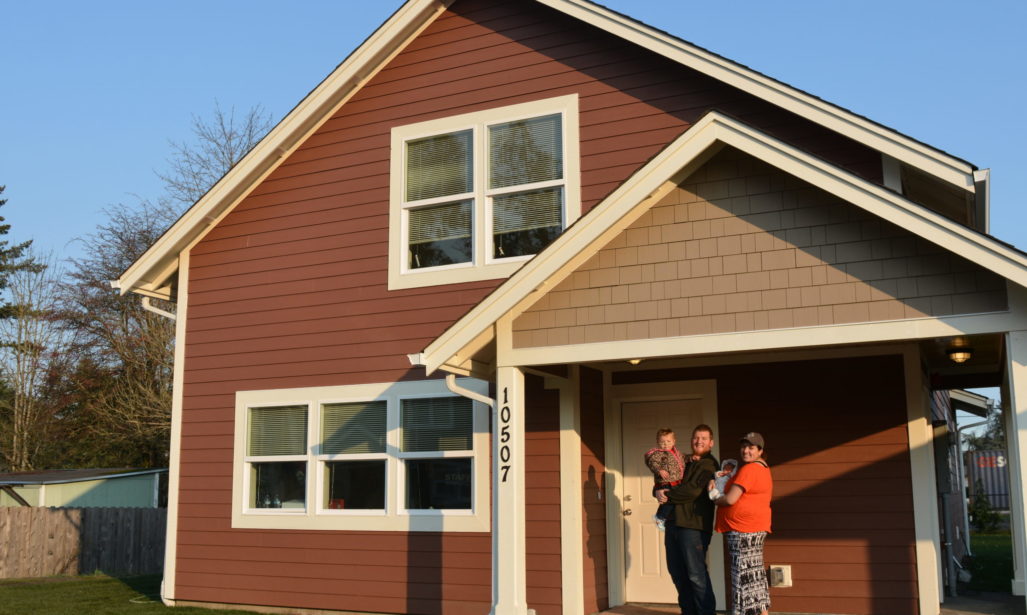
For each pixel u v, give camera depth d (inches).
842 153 378.0
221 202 488.1
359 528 436.5
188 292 500.7
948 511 423.5
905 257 295.6
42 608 468.8
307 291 468.4
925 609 356.2
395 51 469.7
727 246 318.0
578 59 428.5
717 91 400.8
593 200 412.8
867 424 378.3
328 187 473.1
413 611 417.4
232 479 472.4
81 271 1306.6
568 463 390.6
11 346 1448.1
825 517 378.0
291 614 444.1
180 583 476.7
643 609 392.5
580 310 336.5
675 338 319.9
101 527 751.1
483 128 441.1
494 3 452.1
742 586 309.4
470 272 429.1
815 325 302.2
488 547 406.9
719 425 403.9
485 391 417.1
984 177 327.3
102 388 1285.7
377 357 444.8
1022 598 400.5
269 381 470.3
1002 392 415.8
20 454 1398.9
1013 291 281.9
